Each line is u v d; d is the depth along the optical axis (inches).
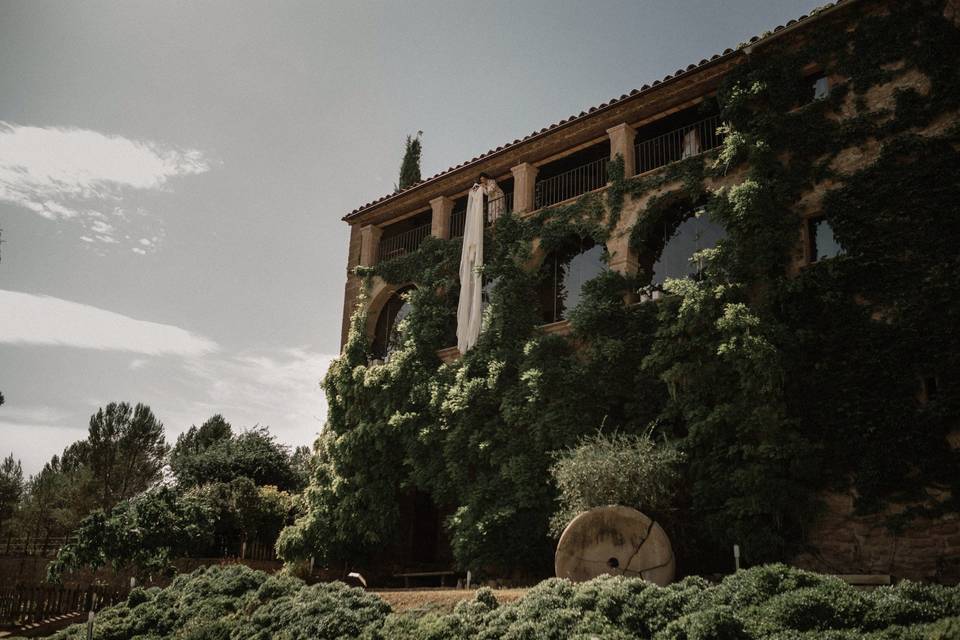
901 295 557.6
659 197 735.1
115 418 1759.4
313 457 976.9
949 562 492.7
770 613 338.3
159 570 848.9
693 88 765.3
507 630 405.7
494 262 834.2
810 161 646.5
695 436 585.6
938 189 563.5
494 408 750.5
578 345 732.7
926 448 516.7
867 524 532.4
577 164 905.5
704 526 565.0
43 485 1638.8
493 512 673.6
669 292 713.0
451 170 967.0
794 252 626.8
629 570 490.3
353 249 1096.2
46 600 838.5
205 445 1888.5
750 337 565.9
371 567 876.6
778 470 551.2
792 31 687.7
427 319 892.0
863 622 318.3
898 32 629.9
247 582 641.6
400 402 851.4
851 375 559.5
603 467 535.5
